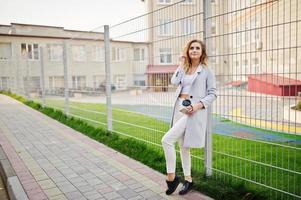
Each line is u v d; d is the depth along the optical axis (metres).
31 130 7.82
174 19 4.43
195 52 3.48
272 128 4.73
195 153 5.27
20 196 3.66
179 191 3.59
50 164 4.90
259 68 3.58
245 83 3.68
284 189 3.55
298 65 3.92
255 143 5.83
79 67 10.41
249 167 4.46
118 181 4.07
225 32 3.71
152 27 5.03
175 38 4.44
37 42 30.23
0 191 4.35
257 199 3.29
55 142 6.42
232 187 3.57
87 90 9.51
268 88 3.62
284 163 4.62
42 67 12.41
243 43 3.56
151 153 5.05
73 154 5.45
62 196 3.65
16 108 12.81
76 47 12.18
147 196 3.57
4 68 24.58
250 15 3.51
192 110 3.36
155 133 6.39
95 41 10.05
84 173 4.43
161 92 4.95
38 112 11.38
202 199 3.43
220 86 3.88
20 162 5.04
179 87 3.59
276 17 3.85
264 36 3.70
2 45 28.89
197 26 3.98
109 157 5.20
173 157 3.52
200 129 3.47
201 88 3.48
